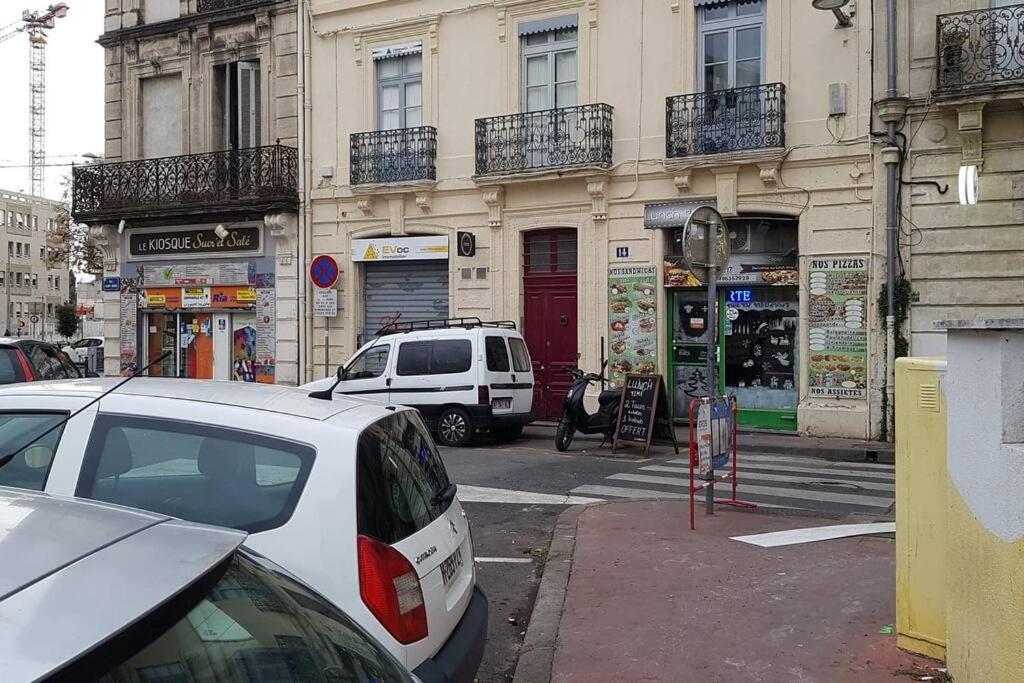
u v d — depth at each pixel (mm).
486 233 18141
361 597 3342
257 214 20609
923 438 4648
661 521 8117
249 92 21094
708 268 8469
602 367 14789
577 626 5367
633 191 16641
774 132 15203
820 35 15070
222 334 21578
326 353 19141
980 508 3770
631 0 16609
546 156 17250
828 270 14984
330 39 19984
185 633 1767
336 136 19922
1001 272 13797
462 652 3791
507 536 8188
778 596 5820
